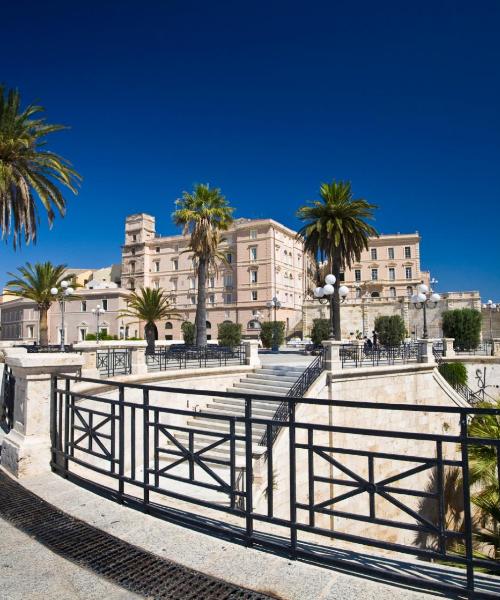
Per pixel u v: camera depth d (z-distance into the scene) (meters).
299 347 55.69
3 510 4.79
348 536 3.50
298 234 33.50
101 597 3.24
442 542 3.20
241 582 3.38
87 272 92.38
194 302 76.19
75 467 6.64
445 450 20.69
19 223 20.86
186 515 4.57
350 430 3.56
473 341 35.12
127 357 17.30
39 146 20.84
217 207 31.86
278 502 14.00
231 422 4.19
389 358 22.50
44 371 6.20
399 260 83.12
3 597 3.25
